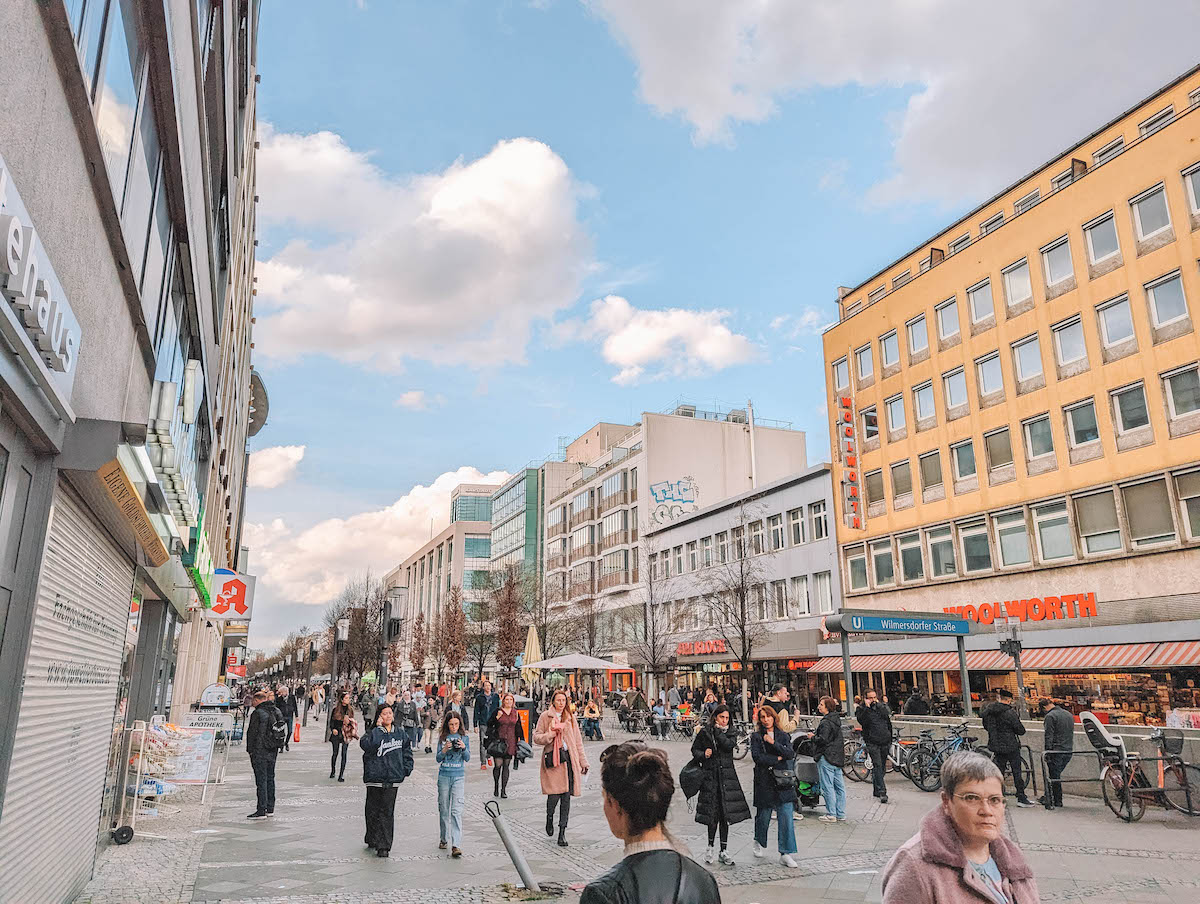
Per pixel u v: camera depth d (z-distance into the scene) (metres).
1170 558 24.11
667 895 2.46
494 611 65.88
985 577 30.00
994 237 31.48
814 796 12.59
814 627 37.25
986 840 2.71
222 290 16.69
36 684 5.24
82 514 5.97
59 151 4.38
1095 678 24.72
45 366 4.24
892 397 35.81
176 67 6.83
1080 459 27.30
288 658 102.69
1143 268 25.84
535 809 13.48
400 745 9.50
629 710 33.25
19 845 5.16
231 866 8.66
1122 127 28.52
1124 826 11.38
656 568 52.38
